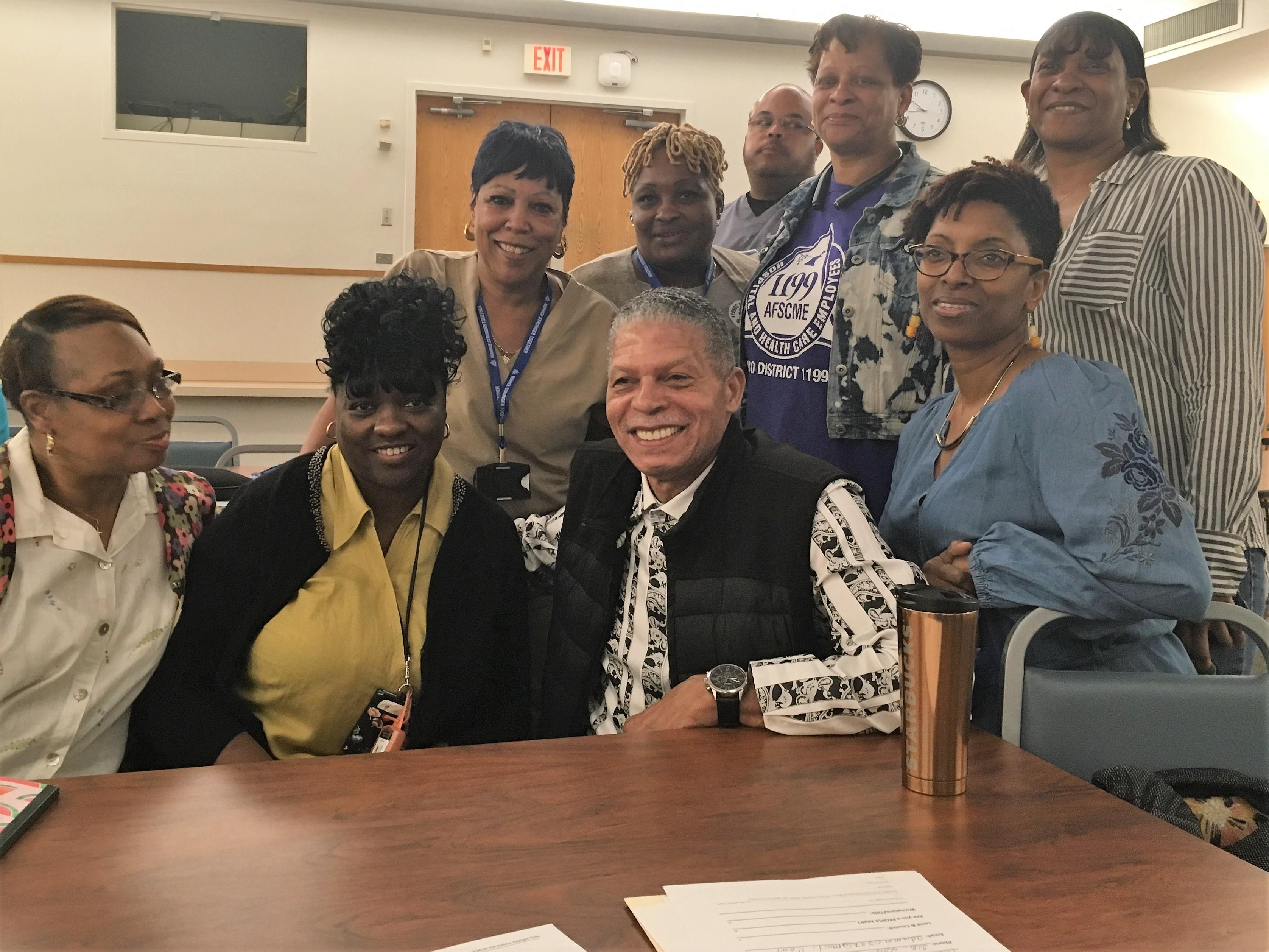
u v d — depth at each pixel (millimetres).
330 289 6410
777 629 1386
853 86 2152
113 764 1441
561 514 1775
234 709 1461
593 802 1038
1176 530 1390
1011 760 1178
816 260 2260
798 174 3170
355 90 6281
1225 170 1779
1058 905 841
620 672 1514
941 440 1717
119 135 5977
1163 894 862
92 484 1368
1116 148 1929
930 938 783
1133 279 1825
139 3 5930
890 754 1192
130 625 1423
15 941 766
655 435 1407
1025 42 6574
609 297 2619
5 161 5867
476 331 2066
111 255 6070
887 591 1308
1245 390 1744
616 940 783
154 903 824
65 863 891
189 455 3793
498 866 897
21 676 1326
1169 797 1168
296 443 5688
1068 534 1434
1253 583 1927
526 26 6418
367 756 1169
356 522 1476
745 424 2400
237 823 977
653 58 6613
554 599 1607
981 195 1607
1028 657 1514
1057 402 1506
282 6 6113
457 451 2035
